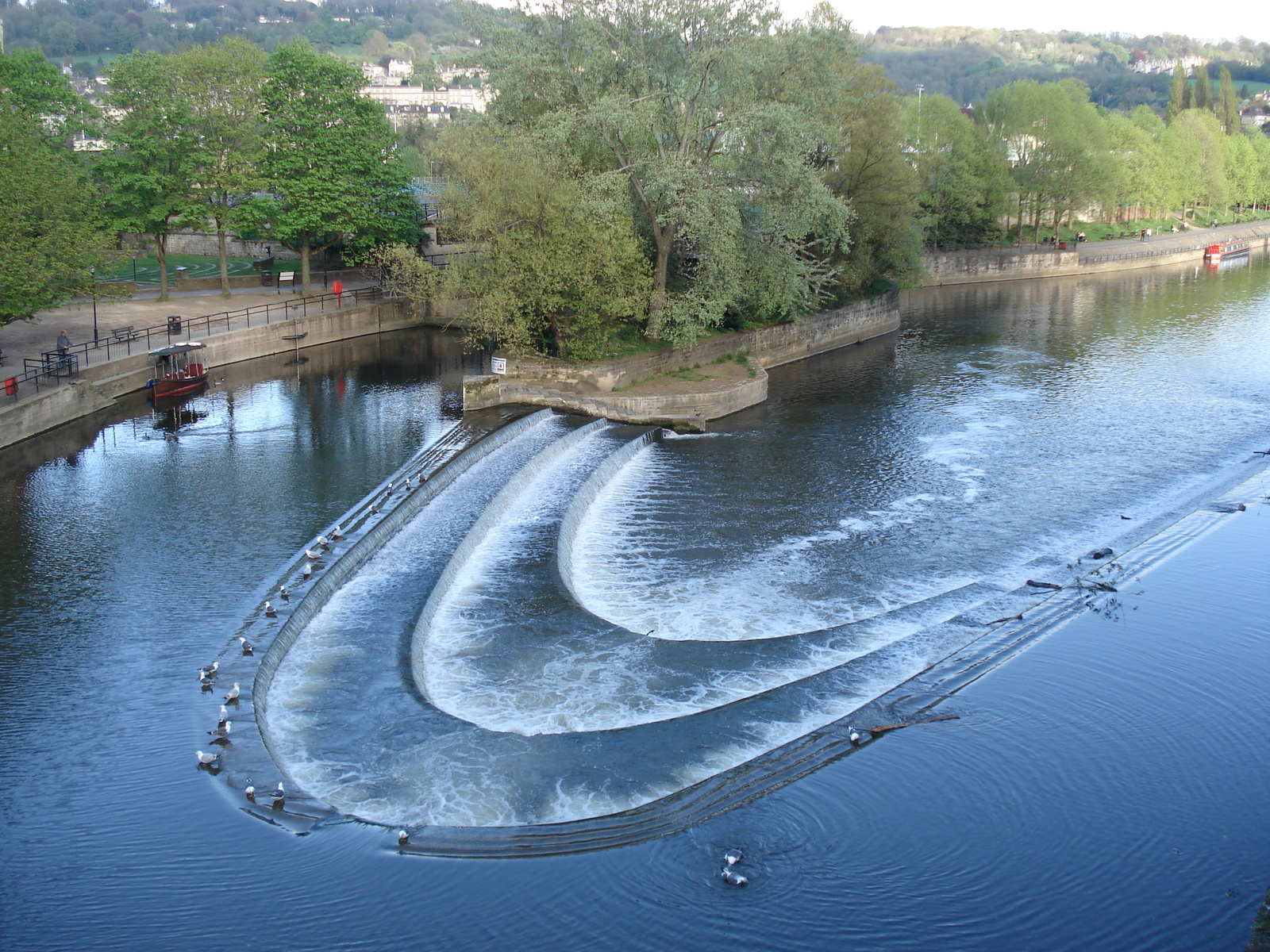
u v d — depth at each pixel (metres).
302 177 92.81
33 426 60.94
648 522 51.22
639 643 37.22
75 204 70.25
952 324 111.88
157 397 69.88
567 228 69.19
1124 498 54.94
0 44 95.75
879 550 47.75
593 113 69.38
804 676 35.38
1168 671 36.12
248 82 89.25
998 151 154.88
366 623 37.22
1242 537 49.25
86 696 32.12
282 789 27.53
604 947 23.06
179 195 88.75
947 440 65.31
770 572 45.12
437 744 30.11
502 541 46.28
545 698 33.41
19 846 25.56
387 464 55.31
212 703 31.67
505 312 69.81
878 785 29.08
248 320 85.94
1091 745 31.41
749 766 29.66
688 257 84.50
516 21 77.50
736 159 76.69
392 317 97.88
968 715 32.84
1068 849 26.80
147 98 87.38
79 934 23.00
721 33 74.38
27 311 63.28
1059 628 39.47
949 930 23.97
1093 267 161.75
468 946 22.98
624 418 68.56
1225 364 87.38
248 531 45.66
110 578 40.88
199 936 23.02
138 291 95.94
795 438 66.12
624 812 27.52
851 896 24.81
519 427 63.28
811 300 91.62
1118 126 186.50
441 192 75.75
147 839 25.86
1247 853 26.80
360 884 24.59
